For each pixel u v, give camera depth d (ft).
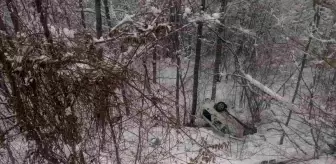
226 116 34.04
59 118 11.54
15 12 12.87
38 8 12.55
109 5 40.63
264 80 38.09
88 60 12.03
